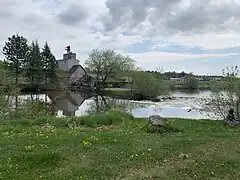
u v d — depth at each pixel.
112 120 20.16
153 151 10.88
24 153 10.16
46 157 9.66
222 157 10.02
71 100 58.16
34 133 14.98
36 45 97.88
